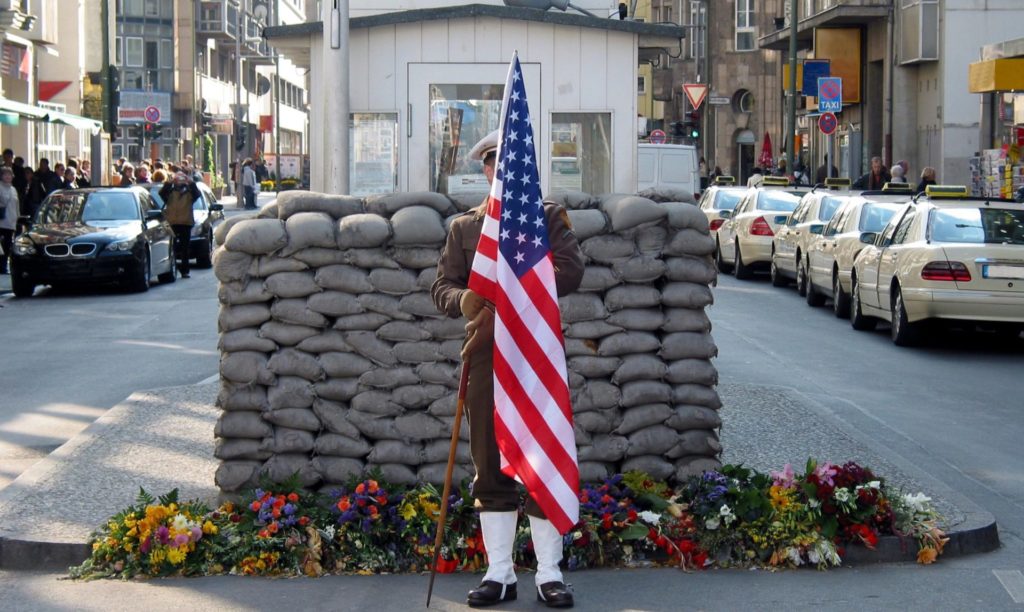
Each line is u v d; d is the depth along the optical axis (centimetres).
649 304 745
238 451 733
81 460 888
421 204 745
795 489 707
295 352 731
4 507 763
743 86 6775
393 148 1267
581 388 742
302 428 733
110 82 3466
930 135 4194
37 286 2528
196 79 7662
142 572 674
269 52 9388
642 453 747
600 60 1270
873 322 1817
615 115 1271
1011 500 860
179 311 2008
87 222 2380
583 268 624
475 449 622
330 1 1141
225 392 734
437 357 735
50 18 4197
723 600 633
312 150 1273
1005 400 1253
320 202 746
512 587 627
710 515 695
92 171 3325
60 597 642
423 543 680
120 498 786
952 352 1600
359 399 732
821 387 1315
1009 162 2842
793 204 2762
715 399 753
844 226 2047
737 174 6844
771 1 6700
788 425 1028
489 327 611
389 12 1327
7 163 2916
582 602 629
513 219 596
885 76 4428
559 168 1274
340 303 729
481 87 1266
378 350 732
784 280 2527
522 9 1256
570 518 591
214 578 672
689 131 5384
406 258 734
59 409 1183
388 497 696
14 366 1445
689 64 7250
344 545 682
